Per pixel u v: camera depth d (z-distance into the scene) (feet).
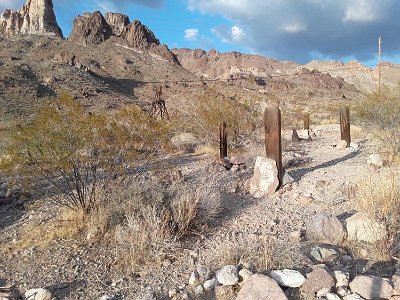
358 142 51.62
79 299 15.96
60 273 18.39
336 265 15.39
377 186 19.69
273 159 27.43
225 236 20.22
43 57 499.92
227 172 33.88
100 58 574.56
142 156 27.53
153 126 28.94
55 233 22.95
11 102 216.95
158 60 630.33
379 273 14.78
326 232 17.93
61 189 25.03
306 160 37.73
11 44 532.73
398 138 36.27
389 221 16.94
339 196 24.31
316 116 151.84
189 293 15.10
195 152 47.57
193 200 22.16
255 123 63.57
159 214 20.95
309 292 13.56
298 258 15.74
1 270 19.47
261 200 25.68
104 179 25.45
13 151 24.25
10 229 26.21
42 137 23.63
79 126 23.81
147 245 18.93
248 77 493.77
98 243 20.90
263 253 15.72
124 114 28.43
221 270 15.15
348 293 13.26
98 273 17.99
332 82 558.97
